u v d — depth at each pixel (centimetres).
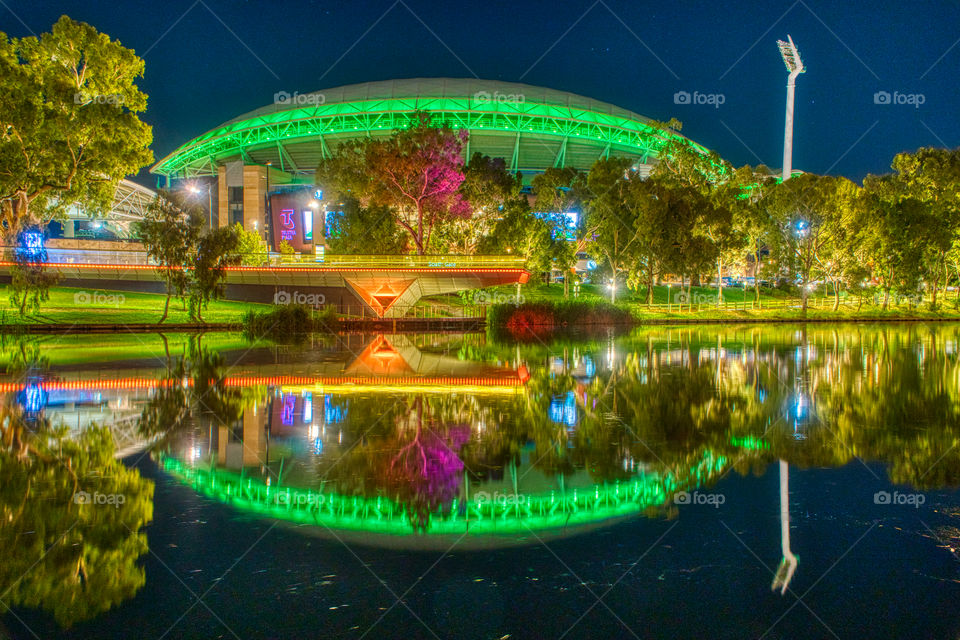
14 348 2567
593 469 741
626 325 4672
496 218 5944
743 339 3284
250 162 11025
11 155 3878
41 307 4056
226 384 1521
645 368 1867
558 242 5744
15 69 3969
